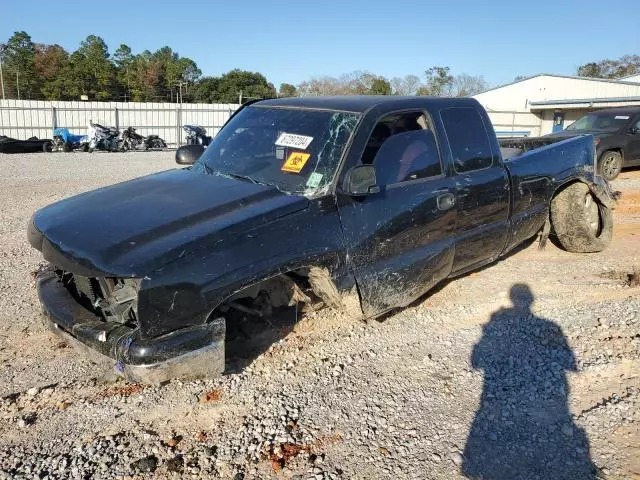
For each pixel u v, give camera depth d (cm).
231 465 292
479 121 495
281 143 411
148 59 8288
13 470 285
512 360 405
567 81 3834
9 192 1116
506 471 292
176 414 335
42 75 7481
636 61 8200
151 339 293
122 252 298
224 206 344
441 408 346
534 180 549
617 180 1258
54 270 385
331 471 289
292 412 338
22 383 364
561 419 336
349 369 389
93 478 280
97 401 346
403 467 293
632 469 293
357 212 378
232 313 383
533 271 596
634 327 456
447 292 534
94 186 1228
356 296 383
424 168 433
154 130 3538
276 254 332
